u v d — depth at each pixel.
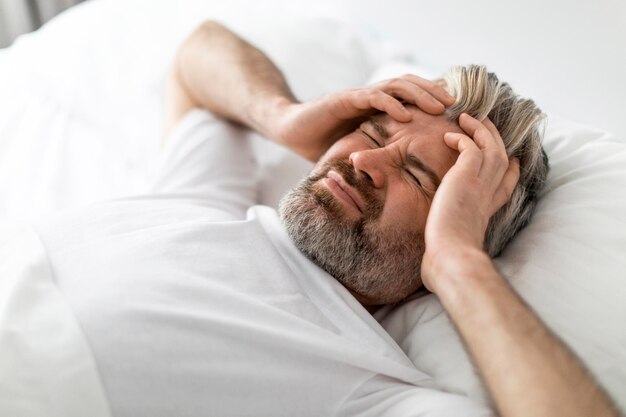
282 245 0.85
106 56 1.39
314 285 0.81
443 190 0.73
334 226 0.80
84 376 0.62
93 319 0.65
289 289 0.77
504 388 0.55
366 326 0.76
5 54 1.47
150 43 1.41
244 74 1.12
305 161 1.15
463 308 0.61
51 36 1.45
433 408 0.65
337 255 0.80
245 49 1.18
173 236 0.78
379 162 0.81
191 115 1.16
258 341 0.69
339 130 1.00
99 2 1.53
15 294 0.66
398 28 1.45
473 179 0.75
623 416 0.54
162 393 0.64
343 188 0.81
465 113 0.84
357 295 0.86
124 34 1.44
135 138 1.25
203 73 1.17
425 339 0.78
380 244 0.80
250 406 0.67
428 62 1.41
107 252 0.74
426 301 0.83
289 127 1.01
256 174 1.15
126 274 0.70
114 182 1.16
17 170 1.16
